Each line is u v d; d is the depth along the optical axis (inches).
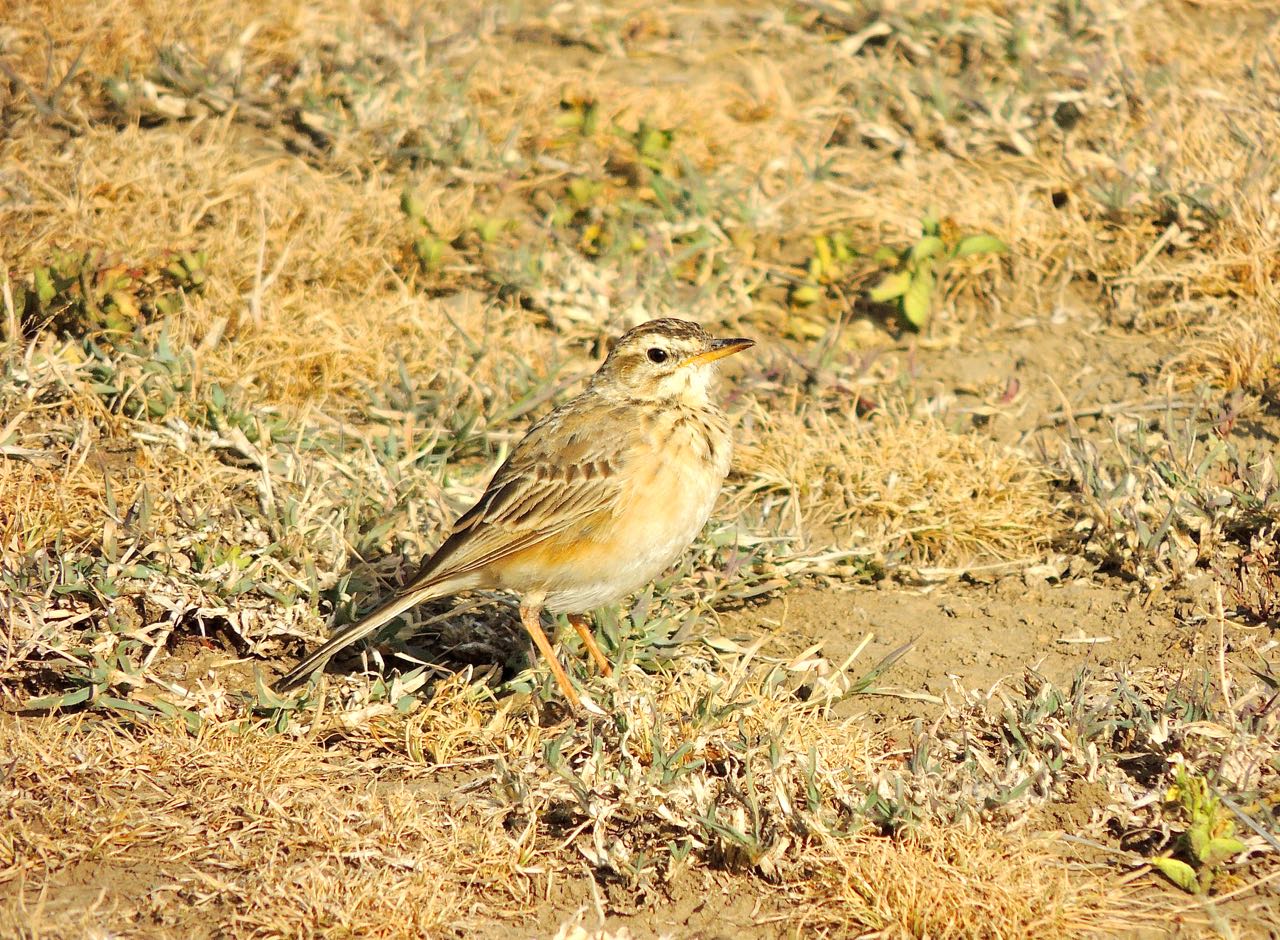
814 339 598.5
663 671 423.8
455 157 666.2
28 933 315.6
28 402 498.9
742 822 345.7
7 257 565.0
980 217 626.8
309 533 458.9
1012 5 759.7
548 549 409.7
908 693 415.8
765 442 528.4
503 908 334.6
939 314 608.1
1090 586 465.4
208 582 431.2
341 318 569.9
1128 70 689.6
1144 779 370.9
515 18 772.0
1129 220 625.0
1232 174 618.5
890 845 342.3
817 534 498.3
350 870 338.6
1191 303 586.9
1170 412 530.6
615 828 355.6
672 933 327.9
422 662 423.5
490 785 374.0
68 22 702.5
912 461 512.1
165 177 615.2
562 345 583.5
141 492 449.7
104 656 412.5
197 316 552.7
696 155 679.7
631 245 627.5
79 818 353.4
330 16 741.9
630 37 765.9
